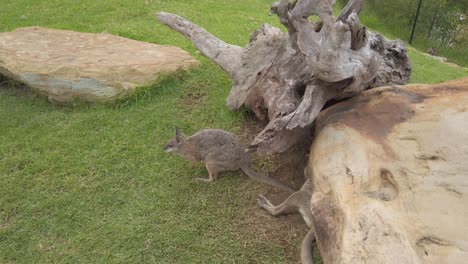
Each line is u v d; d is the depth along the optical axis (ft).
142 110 18.85
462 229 8.64
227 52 18.03
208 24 28.96
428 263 8.26
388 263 8.32
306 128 13.33
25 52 20.81
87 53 21.27
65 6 29.94
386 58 15.05
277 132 12.88
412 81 24.77
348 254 8.75
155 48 22.63
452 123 10.81
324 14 10.46
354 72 11.28
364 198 9.86
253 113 18.31
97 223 13.46
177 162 16.01
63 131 17.51
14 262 12.29
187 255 12.42
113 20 28.22
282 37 16.11
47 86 19.19
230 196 14.43
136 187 14.84
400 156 10.51
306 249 11.91
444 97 12.14
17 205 14.07
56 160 15.94
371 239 8.80
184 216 13.67
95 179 15.15
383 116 11.84
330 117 12.58
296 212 13.47
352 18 10.84
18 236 13.05
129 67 19.88
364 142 11.10
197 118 18.42
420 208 9.18
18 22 27.27
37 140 17.01
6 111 18.78
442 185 9.51
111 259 12.29
